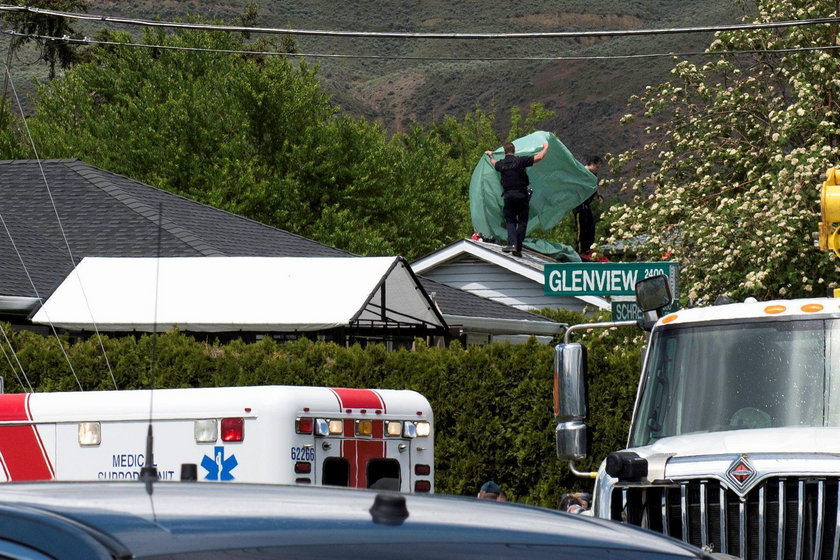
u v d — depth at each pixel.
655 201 76.25
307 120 155.25
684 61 79.94
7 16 194.62
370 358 56.94
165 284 67.62
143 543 8.92
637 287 31.81
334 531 9.69
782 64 77.94
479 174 119.25
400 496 11.05
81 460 40.19
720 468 25.11
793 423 26.86
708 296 70.94
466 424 57.59
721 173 78.81
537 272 108.56
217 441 38.72
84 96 173.38
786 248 67.19
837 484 24.41
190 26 65.69
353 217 155.00
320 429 39.47
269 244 86.62
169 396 39.31
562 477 57.72
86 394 40.38
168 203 88.19
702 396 28.09
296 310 64.38
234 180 146.25
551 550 10.27
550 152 116.69
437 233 178.00
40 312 66.50
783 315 28.08
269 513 10.11
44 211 84.31
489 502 12.45
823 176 37.22
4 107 153.75
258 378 55.19
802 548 24.42
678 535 25.73
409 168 185.12
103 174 90.69
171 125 150.50
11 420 40.97
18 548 9.02
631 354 58.88
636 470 25.91
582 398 28.27
